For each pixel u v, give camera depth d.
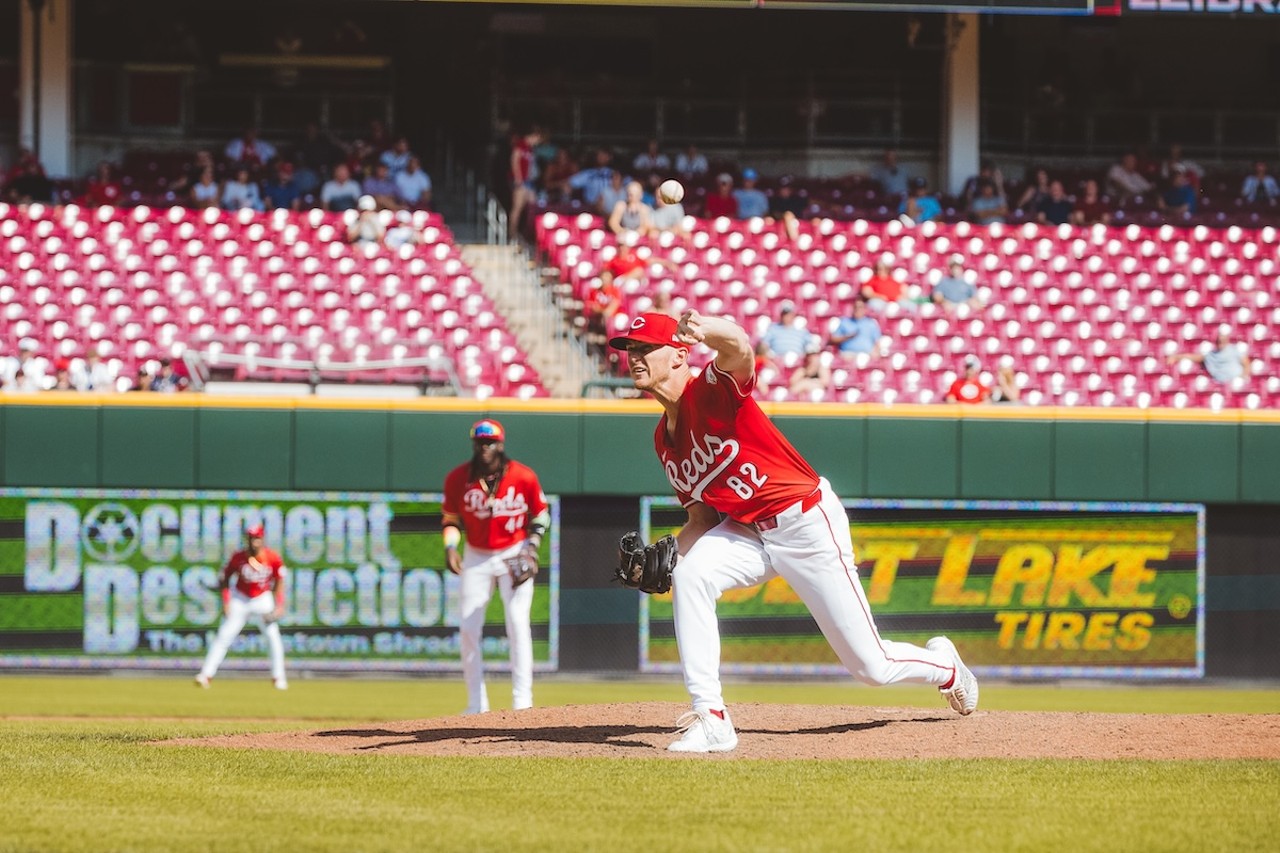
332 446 40.44
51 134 59.94
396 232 52.19
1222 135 66.88
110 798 14.85
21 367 44.56
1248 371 51.19
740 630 41.12
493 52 68.88
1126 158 63.19
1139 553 41.88
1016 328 51.94
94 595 39.97
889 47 68.88
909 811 14.10
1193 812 14.08
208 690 36.81
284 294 49.62
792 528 17.52
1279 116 66.88
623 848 12.52
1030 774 16.14
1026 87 66.44
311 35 67.00
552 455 40.75
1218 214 62.50
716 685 18.09
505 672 40.53
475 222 62.31
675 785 15.48
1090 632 41.75
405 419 40.56
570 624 40.81
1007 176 65.44
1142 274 54.59
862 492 41.25
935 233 55.56
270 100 63.09
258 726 27.97
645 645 40.97
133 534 40.16
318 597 40.41
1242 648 42.03
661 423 18.05
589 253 53.00
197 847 12.59
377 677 40.44
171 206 55.56
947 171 63.16
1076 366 50.91
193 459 40.19
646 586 18.23
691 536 18.64
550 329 51.00
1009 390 48.38
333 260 51.03
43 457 39.94
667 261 52.00
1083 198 62.78
